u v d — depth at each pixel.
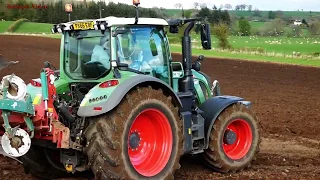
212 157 6.52
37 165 6.25
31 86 5.85
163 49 6.25
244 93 15.93
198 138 6.37
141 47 5.98
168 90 5.83
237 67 24.53
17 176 6.52
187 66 6.55
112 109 5.27
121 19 5.71
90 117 5.36
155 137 5.82
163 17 7.04
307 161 7.47
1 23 47.94
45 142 5.67
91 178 6.38
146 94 5.48
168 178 5.71
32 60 25.23
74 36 6.06
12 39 39.84
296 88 17.20
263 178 6.36
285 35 61.94
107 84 5.35
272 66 25.12
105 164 5.20
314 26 64.81
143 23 5.88
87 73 5.95
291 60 28.59
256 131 6.95
